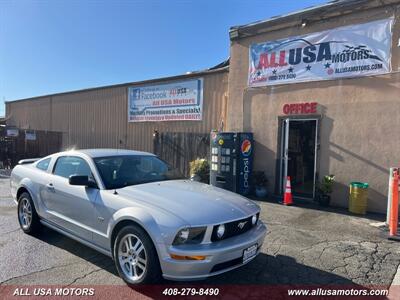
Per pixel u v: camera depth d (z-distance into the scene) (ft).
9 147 54.85
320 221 21.80
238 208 12.64
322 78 27.68
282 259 14.93
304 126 31.12
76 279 12.57
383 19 24.71
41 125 66.49
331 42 27.20
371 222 21.70
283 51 30.09
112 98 51.24
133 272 12.01
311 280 12.90
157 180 15.64
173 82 42.16
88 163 15.06
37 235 17.67
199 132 39.68
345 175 26.53
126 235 12.09
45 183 16.62
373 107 25.21
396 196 18.45
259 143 31.78
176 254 10.57
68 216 15.02
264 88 31.45
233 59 33.88
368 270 13.88
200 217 11.23
